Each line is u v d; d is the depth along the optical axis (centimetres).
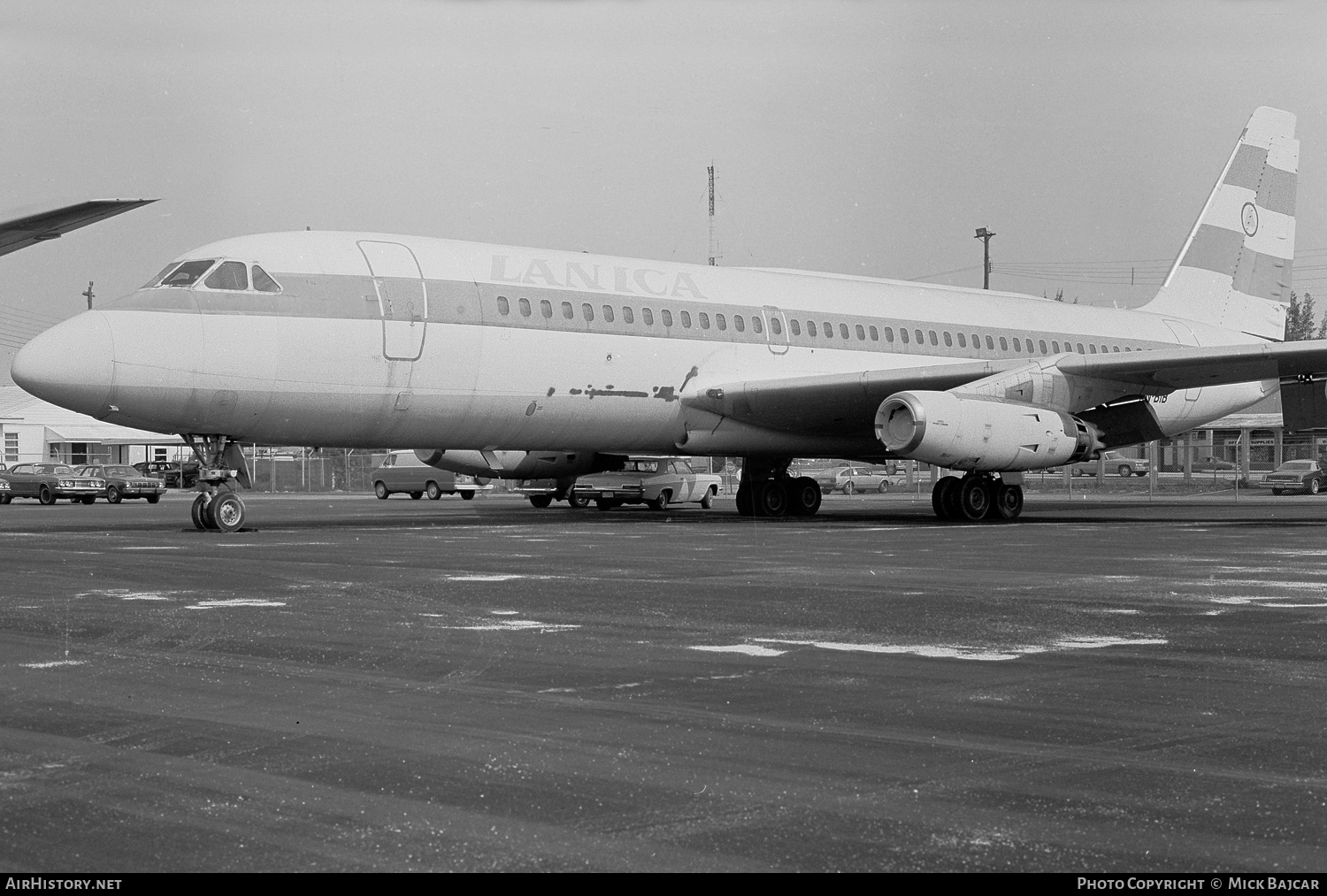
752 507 2712
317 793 490
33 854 423
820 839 439
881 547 1686
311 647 824
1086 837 441
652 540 1808
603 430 2286
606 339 2234
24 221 1572
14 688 688
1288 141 3422
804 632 887
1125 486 5378
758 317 2470
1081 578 1258
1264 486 4722
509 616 966
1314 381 2261
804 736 582
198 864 413
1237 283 3344
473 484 4175
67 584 1187
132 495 4284
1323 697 666
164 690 684
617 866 412
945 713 629
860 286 2708
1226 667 752
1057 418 2230
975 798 485
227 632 888
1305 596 1097
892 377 2228
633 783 505
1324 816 464
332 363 1952
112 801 479
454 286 2077
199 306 1867
